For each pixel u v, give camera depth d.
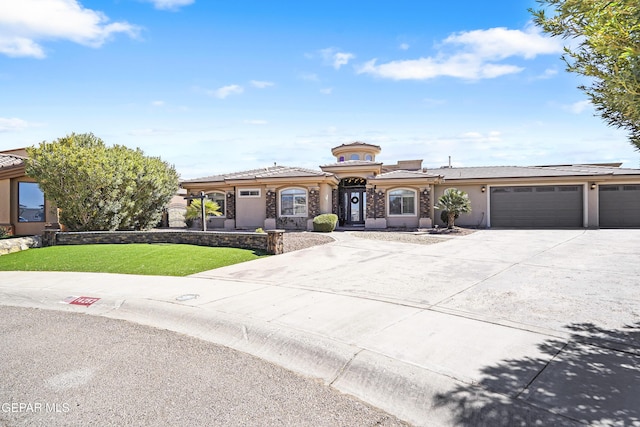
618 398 3.18
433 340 4.64
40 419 3.19
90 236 15.58
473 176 23.64
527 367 3.82
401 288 7.52
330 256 12.08
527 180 22.47
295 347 4.73
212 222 25.84
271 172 25.80
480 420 3.07
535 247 13.23
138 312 6.60
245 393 3.67
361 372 3.99
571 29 3.55
